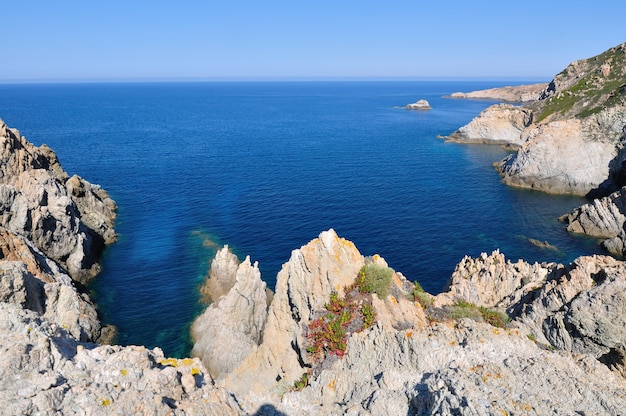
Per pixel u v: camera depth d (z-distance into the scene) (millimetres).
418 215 74062
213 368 36562
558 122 93750
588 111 99875
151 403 11812
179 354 39000
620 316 25391
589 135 90188
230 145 142375
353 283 25594
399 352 19672
